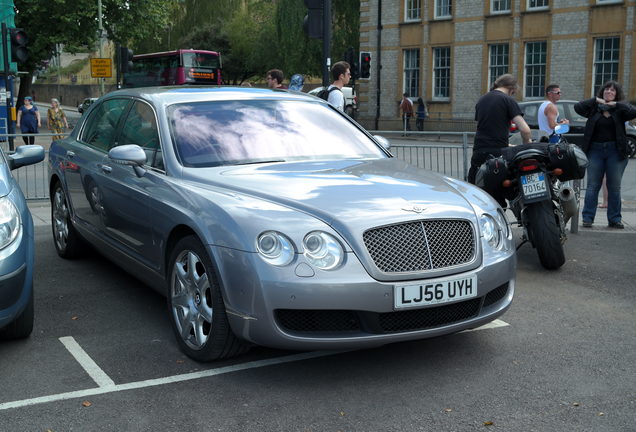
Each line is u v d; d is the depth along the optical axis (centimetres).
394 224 402
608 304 564
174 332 459
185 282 445
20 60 1697
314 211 406
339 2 4053
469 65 3450
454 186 474
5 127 2323
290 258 387
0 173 471
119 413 372
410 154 1102
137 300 575
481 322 430
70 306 559
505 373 424
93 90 7481
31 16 3803
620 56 2955
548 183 647
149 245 496
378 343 399
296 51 4066
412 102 3681
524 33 3244
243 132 524
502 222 459
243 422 362
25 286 436
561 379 414
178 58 3769
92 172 598
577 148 660
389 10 3728
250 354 454
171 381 412
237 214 407
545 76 3203
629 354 454
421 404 382
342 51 4066
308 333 394
